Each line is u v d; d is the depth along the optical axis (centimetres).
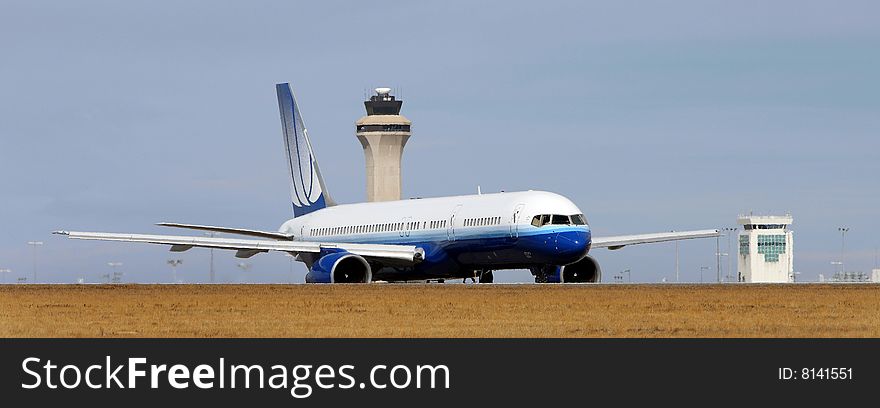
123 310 16762
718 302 17188
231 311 16438
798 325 14212
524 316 15375
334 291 19950
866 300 17450
